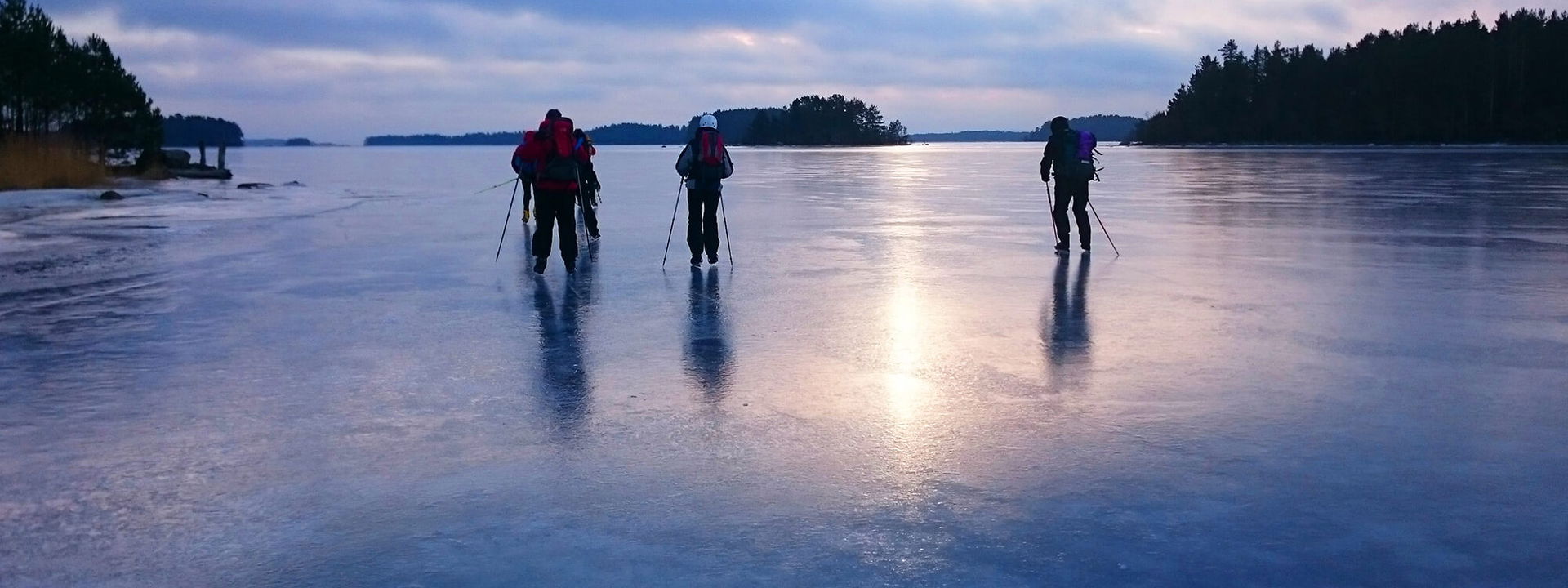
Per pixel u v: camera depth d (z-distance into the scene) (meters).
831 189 30.36
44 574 3.76
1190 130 147.50
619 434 5.36
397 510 4.33
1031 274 11.25
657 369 6.78
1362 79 119.88
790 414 5.70
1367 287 10.08
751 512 4.29
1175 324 8.25
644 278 11.16
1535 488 4.51
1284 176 36.19
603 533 4.08
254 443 5.23
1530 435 5.24
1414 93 111.81
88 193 25.89
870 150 141.38
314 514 4.30
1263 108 134.12
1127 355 7.11
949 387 6.27
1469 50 108.56
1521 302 9.17
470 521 4.21
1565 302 9.16
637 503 4.39
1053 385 6.29
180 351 7.40
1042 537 4.03
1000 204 22.88
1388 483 4.57
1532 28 107.69
